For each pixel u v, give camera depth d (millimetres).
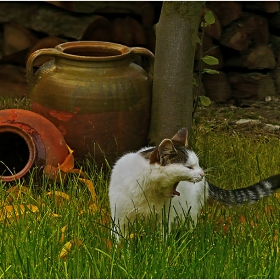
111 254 7305
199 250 7293
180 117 10086
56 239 7559
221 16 13961
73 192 8922
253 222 8398
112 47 10328
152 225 7887
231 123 12859
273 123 12945
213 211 8719
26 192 8859
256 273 6930
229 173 10203
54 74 9734
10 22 13438
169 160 7430
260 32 14422
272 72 14680
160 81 10039
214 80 14117
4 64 13773
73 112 9539
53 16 13172
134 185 7625
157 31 10102
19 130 9227
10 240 7496
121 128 9742
